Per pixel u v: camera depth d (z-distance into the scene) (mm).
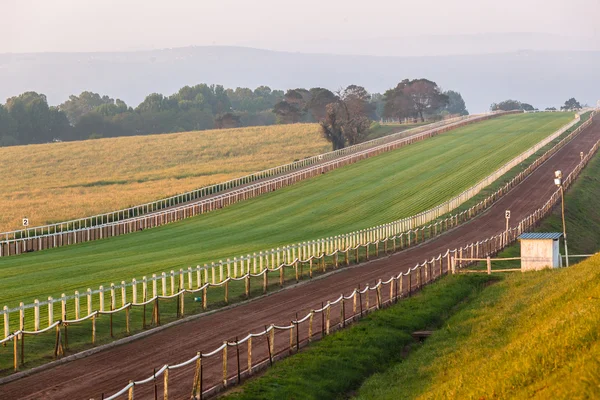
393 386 46625
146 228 137125
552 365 36062
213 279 74812
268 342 48000
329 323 57469
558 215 137750
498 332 53906
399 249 107375
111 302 61469
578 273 64562
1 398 40125
